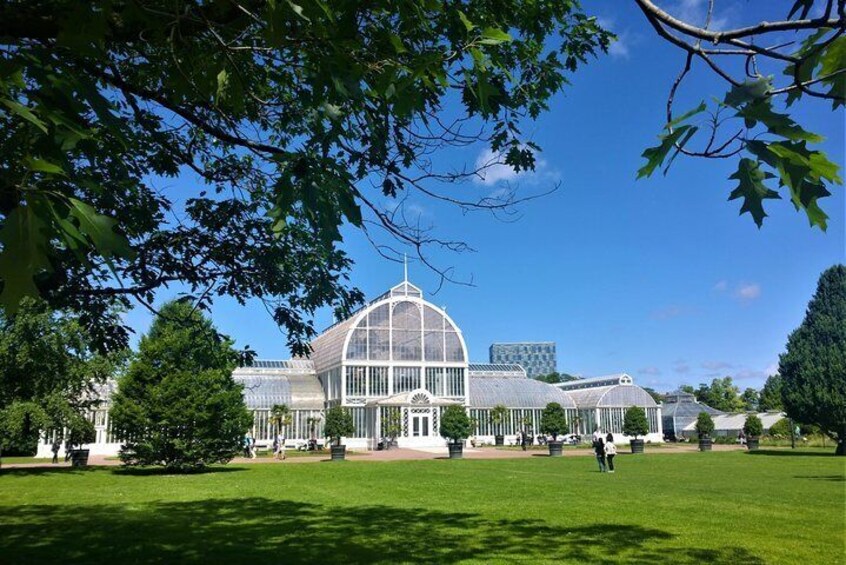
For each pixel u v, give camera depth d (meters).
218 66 4.17
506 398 67.00
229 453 29.12
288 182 3.27
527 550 9.65
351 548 9.90
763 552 9.42
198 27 4.03
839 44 2.20
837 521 12.52
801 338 37.91
